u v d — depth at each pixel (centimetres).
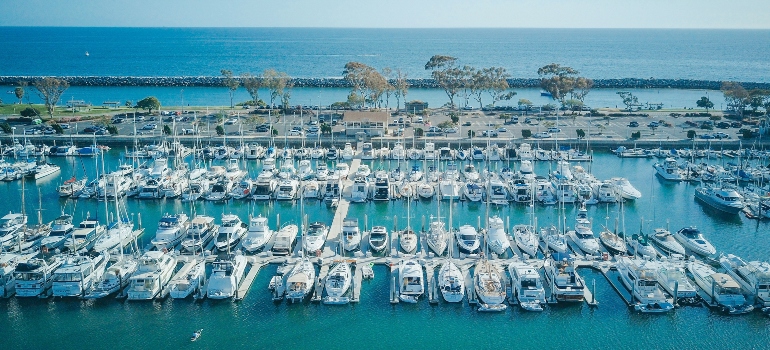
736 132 13162
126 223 7244
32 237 6906
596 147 12319
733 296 5462
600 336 5212
